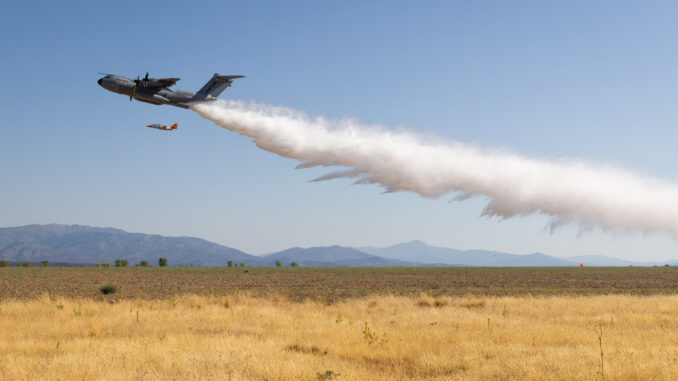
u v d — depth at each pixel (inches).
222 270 3329.2
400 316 820.0
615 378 385.7
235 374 399.2
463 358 466.9
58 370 413.7
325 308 957.8
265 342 566.3
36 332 649.6
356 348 537.0
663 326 666.8
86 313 852.0
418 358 482.9
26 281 1902.1
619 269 3609.7
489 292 1460.4
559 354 471.5
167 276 2404.0
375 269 3693.4
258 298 1158.3
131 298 1220.5
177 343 552.4
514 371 405.4
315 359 479.2
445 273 2918.3
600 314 828.0
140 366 433.7
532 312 860.6
